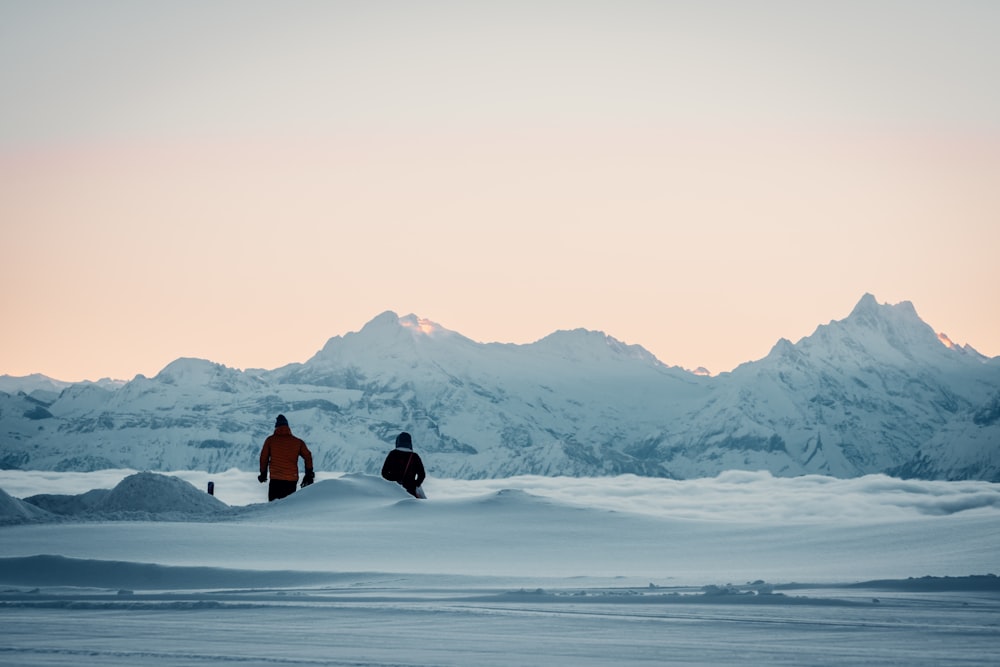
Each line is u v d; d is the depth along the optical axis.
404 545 61.91
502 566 55.38
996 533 60.75
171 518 73.19
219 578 48.75
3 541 59.06
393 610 37.53
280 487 82.69
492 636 31.58
